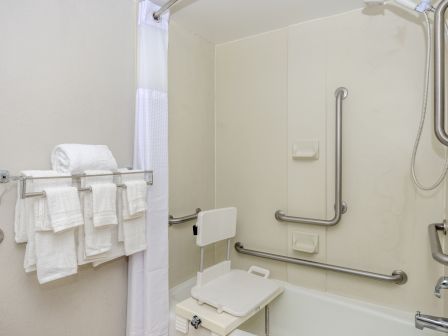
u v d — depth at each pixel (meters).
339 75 1.54
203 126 1.92
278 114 1.75
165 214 1.39
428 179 1.33
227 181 1.98
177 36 1.69
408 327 1.29
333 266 1.53
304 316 1.56
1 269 0.93
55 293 1.08
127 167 1.34
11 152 0.95
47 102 1.04
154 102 1.36
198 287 1.46
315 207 1.63
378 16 1.43
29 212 0.93
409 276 1.38
